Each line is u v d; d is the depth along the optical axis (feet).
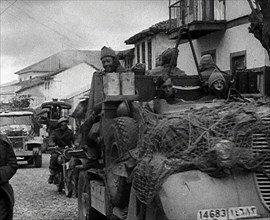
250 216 18.37
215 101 24.80
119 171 24.22
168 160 19.20
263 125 19.17
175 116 20.57
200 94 27.68
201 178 18.71
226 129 19.43
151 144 20.39
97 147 29.81
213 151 18.70
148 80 27.40
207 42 85.40
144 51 123.75
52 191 52.80
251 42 72.49
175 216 18.03
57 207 42.55
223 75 28.35
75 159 35.76
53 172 52.39
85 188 32.81
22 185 58.54
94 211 31.58
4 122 94.17
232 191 18.53
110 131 26.11
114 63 29.60
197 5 84.64
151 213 20.16
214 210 18.07
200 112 20.85
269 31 23.50
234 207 18.28
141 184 19.98
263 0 23.27
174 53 27.20
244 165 18.74
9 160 22.58
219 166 18.61
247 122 19.21
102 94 28.37
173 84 28.04
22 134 87.81
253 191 18.71
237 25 76.28
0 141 22.50
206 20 81.10
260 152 18.97
